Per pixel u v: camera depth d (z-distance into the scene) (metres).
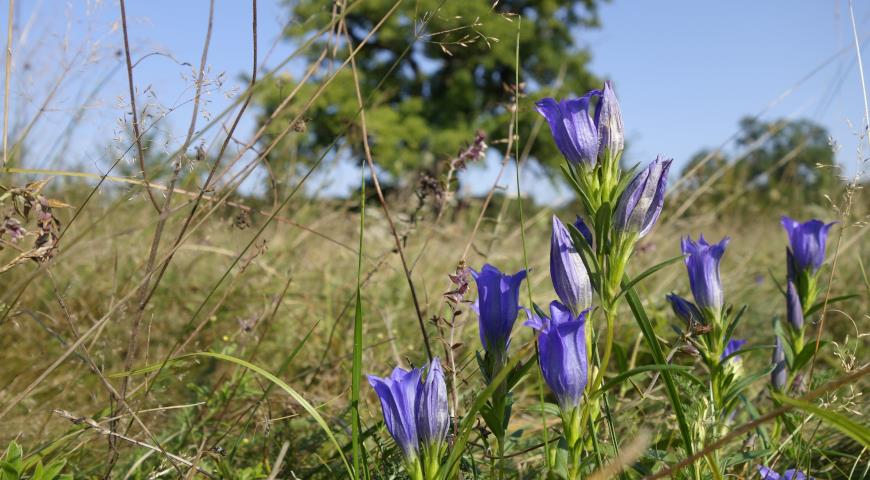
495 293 0.31
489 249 0.64
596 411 0.32
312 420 0.52
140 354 0.62
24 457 0.37
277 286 0.74
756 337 0.77
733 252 1.14
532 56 5.27
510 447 0.43
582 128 0.31
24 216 0.35
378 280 0.68
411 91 5.06
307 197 0.88
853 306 0.77
